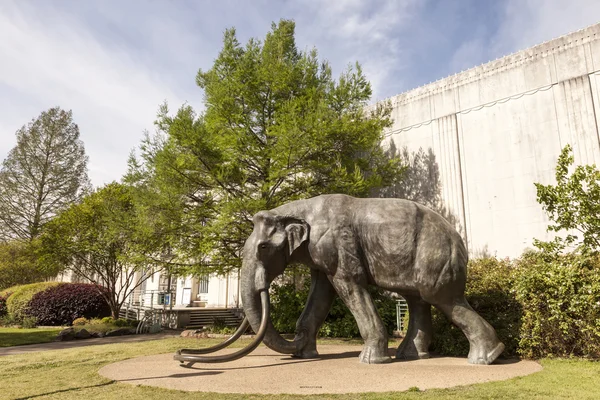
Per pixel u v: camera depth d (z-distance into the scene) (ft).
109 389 17.57
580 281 22.58
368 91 42.83
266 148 40.65
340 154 41.29
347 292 22.77
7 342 42.86
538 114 40.65
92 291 67.82
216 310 63.16
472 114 45.34
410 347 23.29
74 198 111.86
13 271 87.56
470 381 17.22
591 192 24.76
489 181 42.96
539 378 17.66
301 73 43.11
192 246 40.45
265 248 23.57
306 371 19.57
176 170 38.93
